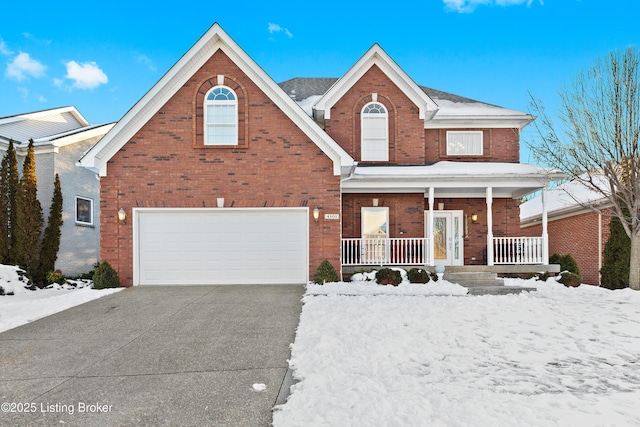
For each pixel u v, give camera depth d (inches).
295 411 161.8
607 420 154.1
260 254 481.7
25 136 676.1
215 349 247.0
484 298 390.0
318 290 424.5
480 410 160.6
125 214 471.8
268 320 311.7
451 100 701.3
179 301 383.9
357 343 250.2
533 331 282.2
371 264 530.3
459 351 240.2
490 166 583.2
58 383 198.4
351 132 598.9
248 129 482.0
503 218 619.5
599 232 618.2
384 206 594.2
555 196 805.2
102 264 463.2
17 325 307.1
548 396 176.6
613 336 272.8
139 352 243.3
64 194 638.5
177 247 479.5
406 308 341.1
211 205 478.0
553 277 513.3
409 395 175.2
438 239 618.2
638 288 439.8
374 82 605.0
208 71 483.5
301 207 480.7
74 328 297.9
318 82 760.3
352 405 165.2
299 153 481.7
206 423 157.6
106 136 464.8
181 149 478.6
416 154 600.7
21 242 535.5
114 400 178.7
